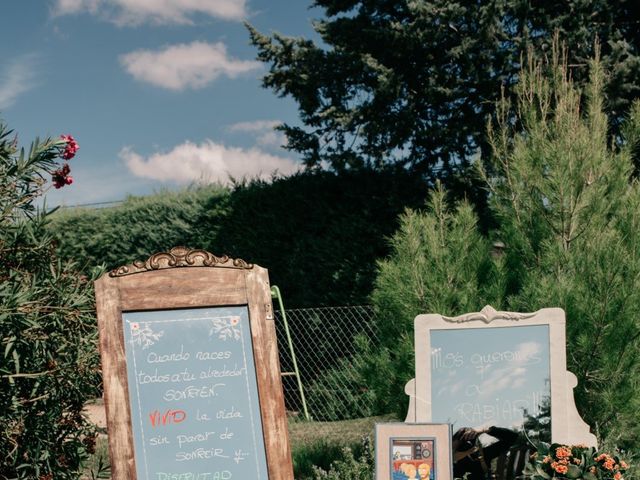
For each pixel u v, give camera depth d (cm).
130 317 412
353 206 1041
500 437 482
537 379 487
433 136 950
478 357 493
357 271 1012
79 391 481
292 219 1095
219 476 404
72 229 1311
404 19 1023
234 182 1217
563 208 599
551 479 430
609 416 562
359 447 724
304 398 934
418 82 990
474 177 921
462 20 945
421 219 650
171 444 403
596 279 563
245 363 423
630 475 489
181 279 421
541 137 638
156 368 410
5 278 450
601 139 637
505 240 645
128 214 1272
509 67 910
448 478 420
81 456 483
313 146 1075
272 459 411
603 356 553
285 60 1052
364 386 907
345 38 998
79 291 495
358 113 971
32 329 438
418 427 427
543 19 905
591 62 700
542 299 565
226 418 413
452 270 617
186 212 1215
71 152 492
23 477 435
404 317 614
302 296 1066
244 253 1144
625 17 952
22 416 440
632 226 589
